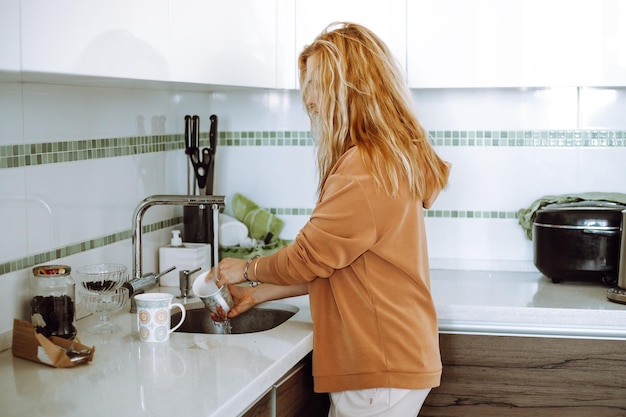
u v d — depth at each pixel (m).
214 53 2.21
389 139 1.91
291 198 3.11
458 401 2.42
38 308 1.92
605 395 2.36
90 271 2.13
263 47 2.54
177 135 2.86
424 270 2.03
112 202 2.39
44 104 2.04
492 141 2.95
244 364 1.79
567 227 2.58
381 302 1.93
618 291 2.44
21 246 1.96
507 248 2.98
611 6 2.53
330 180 1.94
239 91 3.09
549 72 2.58
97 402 1.54
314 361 2.02
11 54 1.38
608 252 2.55
